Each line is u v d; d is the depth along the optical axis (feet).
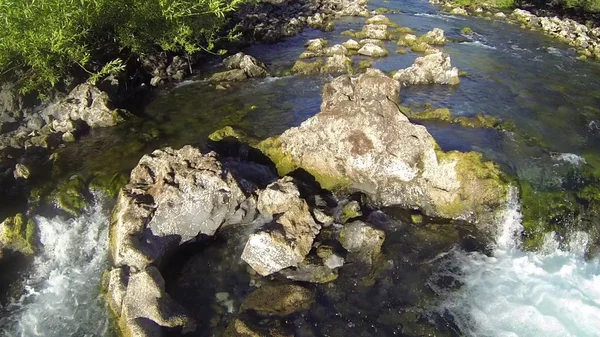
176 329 49.32
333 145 68.39
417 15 172.04
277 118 87.30
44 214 64.39
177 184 60.80
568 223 61.93
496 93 96.58
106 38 96.17
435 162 64.69
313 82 105.70
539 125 82.58
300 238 57.52
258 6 174.50
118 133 83.15
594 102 93.04
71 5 80.74
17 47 76.59
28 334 50.93
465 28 147.84
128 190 61.98
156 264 56.70
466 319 51.06
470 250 60.23
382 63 116.16
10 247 59.93
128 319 49.11
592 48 127.85
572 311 52.26
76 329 51.24
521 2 188.44
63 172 71.72
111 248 59.36
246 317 50.60
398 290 54.29
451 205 63.87
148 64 106.01
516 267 58.13
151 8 92.68
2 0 73.31
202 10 102.22
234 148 77.20
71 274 58.44
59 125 82.58
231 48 129.29
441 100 92.89
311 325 50.06
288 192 61.62
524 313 51.85
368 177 67.00
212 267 58.13
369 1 199.82
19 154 76.38
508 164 69.21
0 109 81.97
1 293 55.88
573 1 165.99
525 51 126.72
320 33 149.38
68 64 87.45
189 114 90.43
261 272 56.49
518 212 62.39
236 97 97.96
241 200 62.59
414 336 49.01
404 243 60.70
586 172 69.00
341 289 54.29
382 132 66.08
